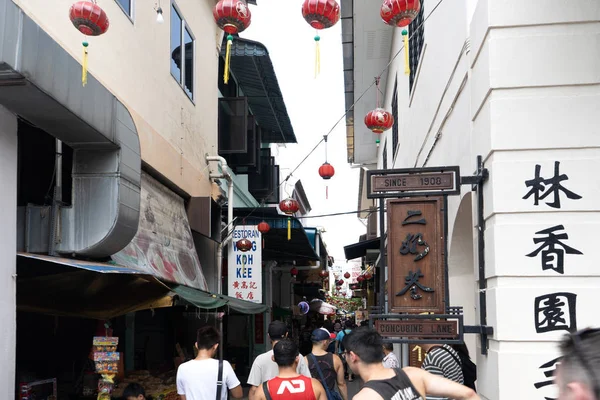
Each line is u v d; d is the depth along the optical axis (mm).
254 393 4684
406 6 4582
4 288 4453
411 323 5176
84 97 5184
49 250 5605
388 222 5438
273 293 22609
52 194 6078
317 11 4449
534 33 4863
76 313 6305
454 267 6883
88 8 4828
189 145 10695
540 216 4719
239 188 15367
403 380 3162
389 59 15180
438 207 5359
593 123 4707
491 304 4879
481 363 5289
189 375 5188
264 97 16203
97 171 5906
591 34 4789
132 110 7789
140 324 9859
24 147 5930
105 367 5840
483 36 5070
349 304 45750
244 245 11492
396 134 14906
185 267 9211
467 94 5891
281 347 4762
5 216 4555
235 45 13352
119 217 5840
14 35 4125
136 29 8102
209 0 12320
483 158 5160
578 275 4594
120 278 6223
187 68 10922
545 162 4734
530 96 4820
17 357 6148
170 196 9672
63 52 4824
